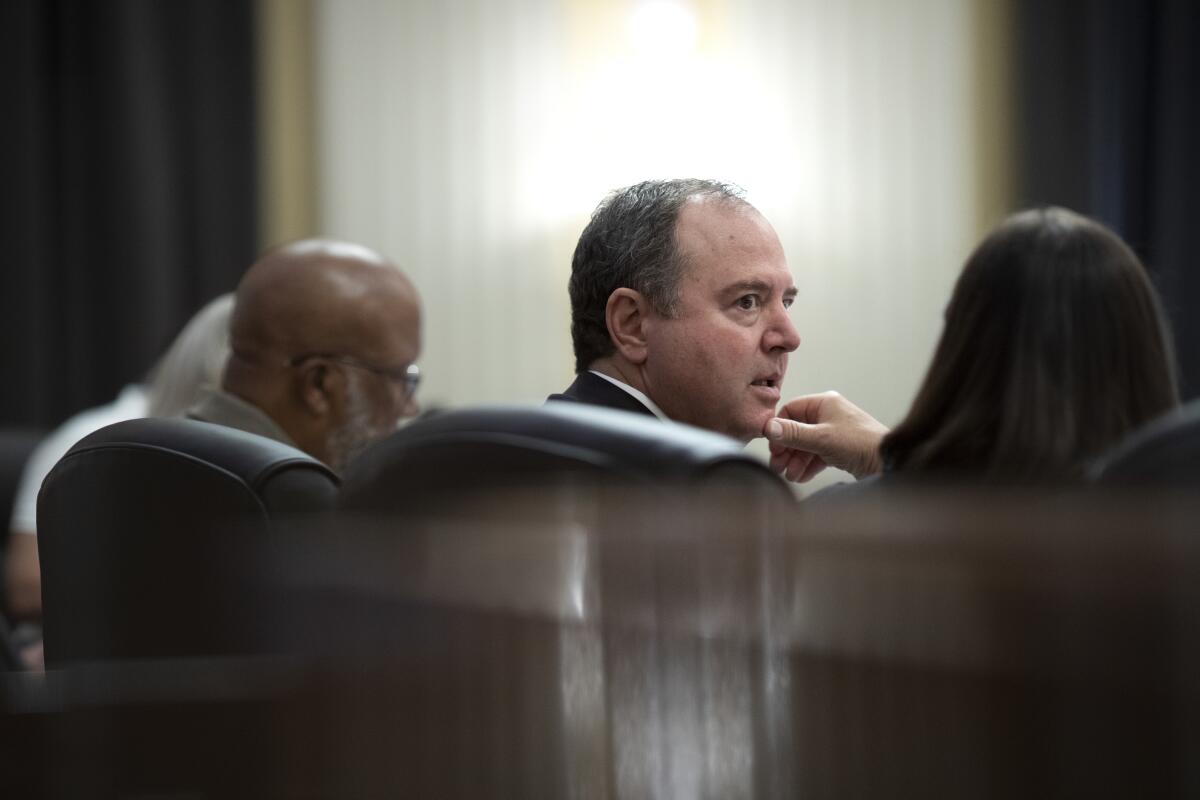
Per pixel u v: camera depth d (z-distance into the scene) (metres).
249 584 2.59
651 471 2.72
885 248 16.77
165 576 4.04
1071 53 17.25
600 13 16.16
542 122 15.99
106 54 14.52
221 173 14.94
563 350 16.14
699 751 1.70
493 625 1.91
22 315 14.45
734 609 1.68
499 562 1.91
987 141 17.16
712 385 5.48
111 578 4.26
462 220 15.89
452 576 1.96
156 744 2.23
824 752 1.60
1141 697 1.38
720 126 16.23
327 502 3.96
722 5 16.33
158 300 14.59
